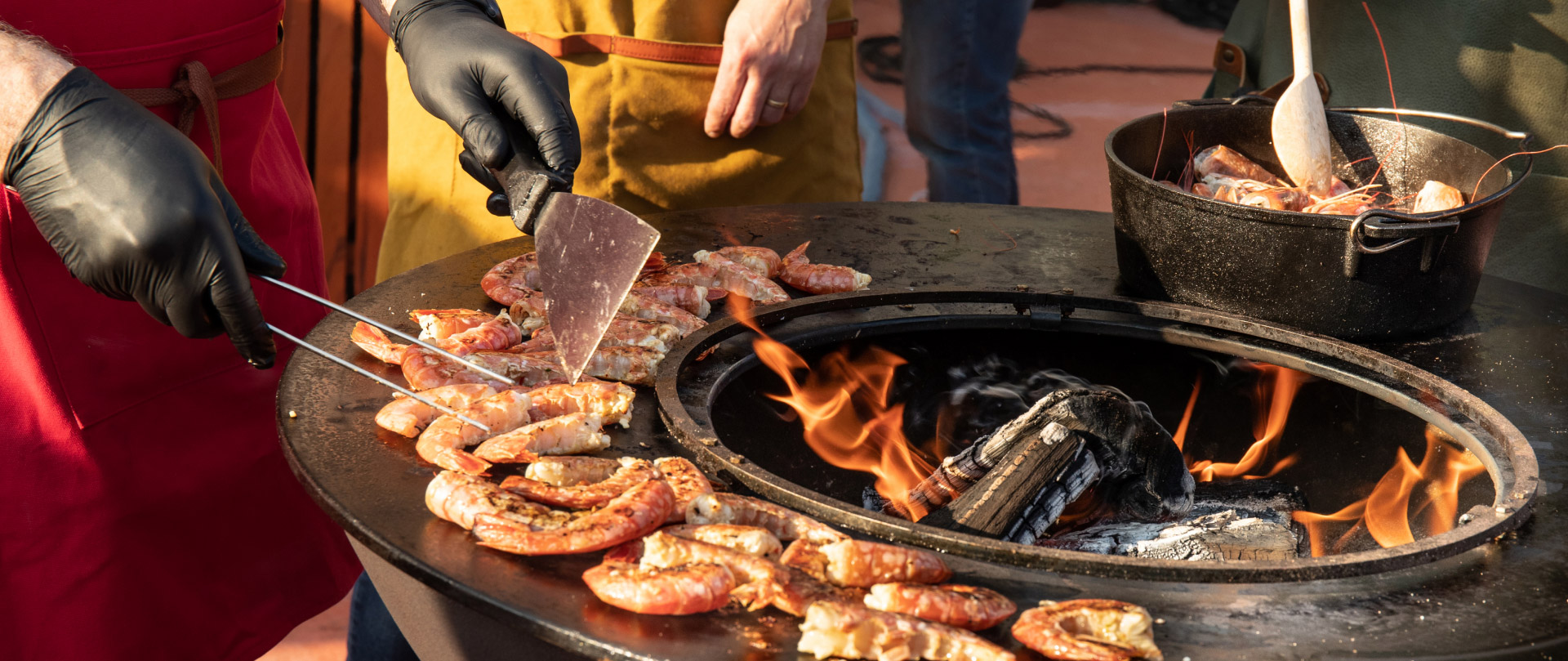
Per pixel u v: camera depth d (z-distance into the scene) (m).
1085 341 1.33
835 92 1.81
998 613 0.92
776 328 1.27
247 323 1.05
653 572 0.93
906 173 4.12
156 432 1.35
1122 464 1.18
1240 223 1.23
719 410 1.21
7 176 1.06
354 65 2.35
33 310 1.26
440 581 0.94
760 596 0.92
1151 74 5.82
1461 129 1.62
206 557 1.41
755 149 1.72
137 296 1.06
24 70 1.06
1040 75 5.74
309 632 2.11
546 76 1.18
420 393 1.10
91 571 1.34
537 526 0.96
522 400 1.09
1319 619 0.94
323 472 1.03
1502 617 0.94
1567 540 1.02
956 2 2.97
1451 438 1.16
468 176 1.68
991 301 1.31
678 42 1.63
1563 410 1.17
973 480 1.19
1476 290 1.30
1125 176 1.29
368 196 2.46
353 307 1.25
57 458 1.30
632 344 1.20
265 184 1.44
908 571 0.95
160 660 1.40
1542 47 1.54
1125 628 0.90
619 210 1.05
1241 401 1.30
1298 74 1.33
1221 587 0.96
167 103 1.30
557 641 0.91
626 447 1.09
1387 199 1.39
